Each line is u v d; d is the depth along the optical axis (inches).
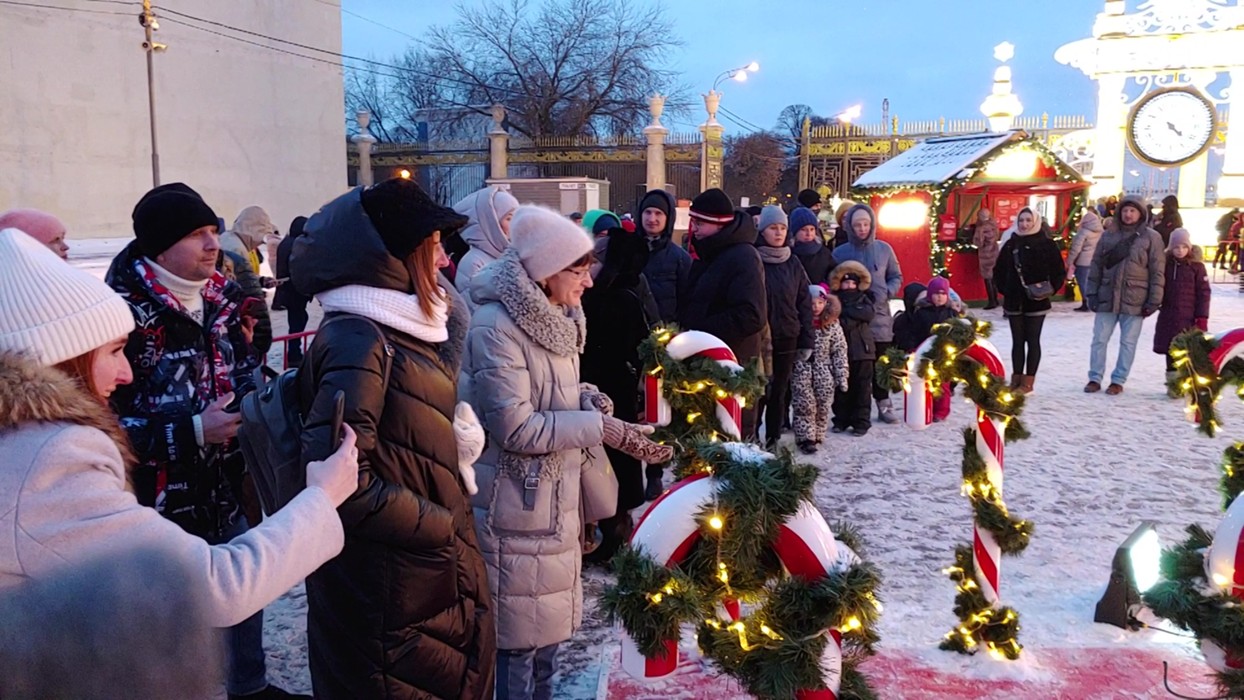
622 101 1397.6
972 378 125.0
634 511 204.8
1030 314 325.4
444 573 76.3
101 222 818.2
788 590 73.2
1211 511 197.3
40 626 48.1
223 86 941.2
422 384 75.5
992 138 567.2
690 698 121.2
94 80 807.7
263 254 563.5
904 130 960.3
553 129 1423.5
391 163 1117.1
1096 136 820.6
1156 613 97.7
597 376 171.0
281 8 1014.4
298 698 113.6
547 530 103.0
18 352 52.9
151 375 102.4
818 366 249.4
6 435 50.4
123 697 49.6
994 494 127.6
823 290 250.4
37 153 764.0
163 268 104.7
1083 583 157.9
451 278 189.2
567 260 103.8
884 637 136.9
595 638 141.9
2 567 48.4
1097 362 331.3
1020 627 134.4
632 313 169.9
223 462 106.0
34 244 57.1
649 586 73.0
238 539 57.5
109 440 54.5
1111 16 796.0
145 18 779.4
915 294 299.9
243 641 111.2
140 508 53.3
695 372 114.7
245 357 118.3
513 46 1429.6
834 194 992.2
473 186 1082.7
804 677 71.0
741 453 77.0
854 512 197.8
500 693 106.5
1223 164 815.1
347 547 73.9
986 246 564.1
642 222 225.9
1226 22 757.3
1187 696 119.6
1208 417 119.7
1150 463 236.7
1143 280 315.3
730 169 1143.6
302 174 1058.1
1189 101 766.5
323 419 68.7
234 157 957.8
